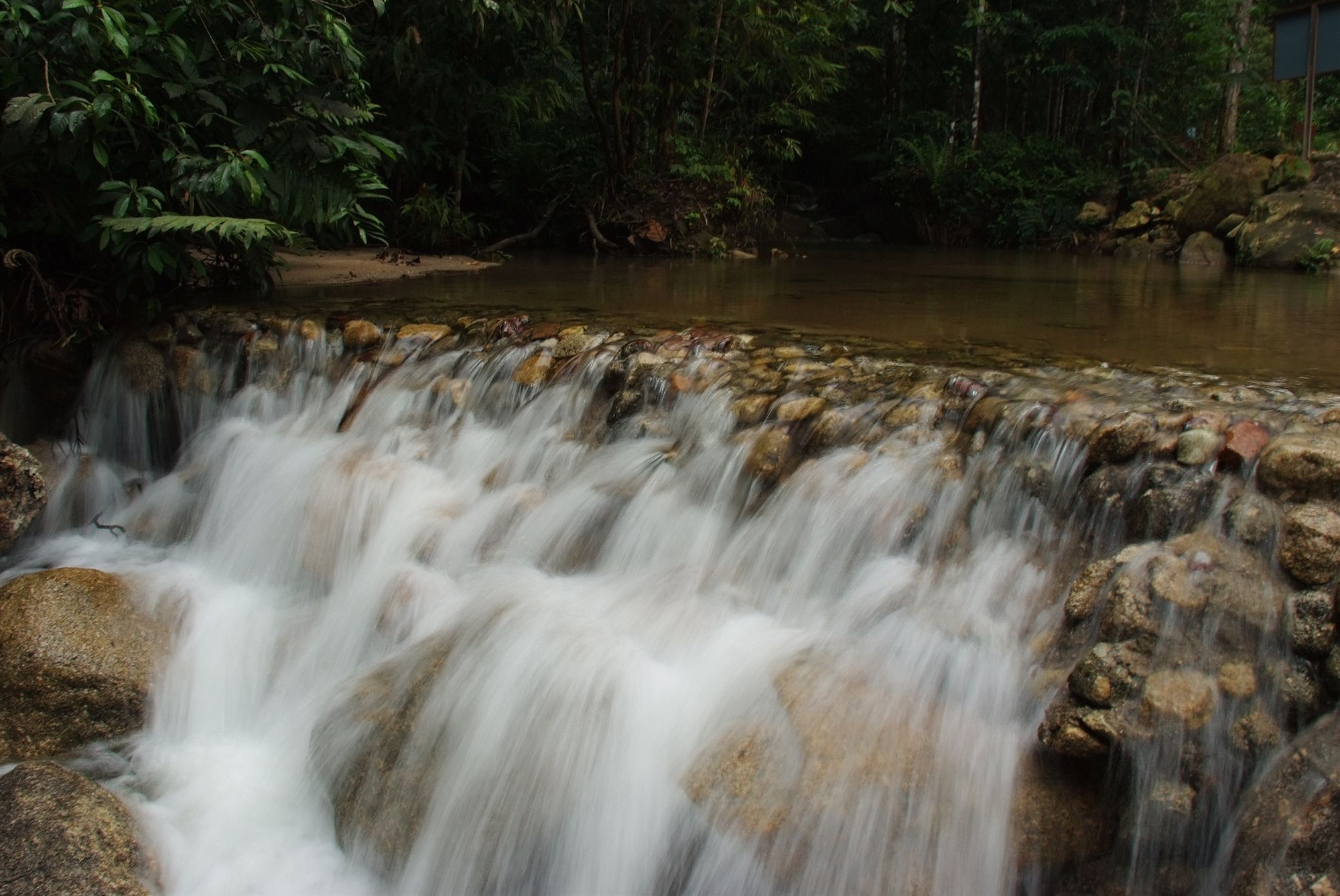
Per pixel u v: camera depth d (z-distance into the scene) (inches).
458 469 163.5
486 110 385.4
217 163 188.9
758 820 98.5
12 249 191.6
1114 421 112.9
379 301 219.8
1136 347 167.0
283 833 118.8
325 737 123.8
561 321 192.5
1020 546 114.6
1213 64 570.6
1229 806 87.4
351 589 150.7
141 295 210.8
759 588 127.7
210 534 171.6
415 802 113.0
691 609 126.2
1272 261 360.8
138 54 188.2
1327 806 79.0
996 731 100.1
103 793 114.1
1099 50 587.5
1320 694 87.0
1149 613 92.4
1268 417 112.7
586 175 430.9
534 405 164.4
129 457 201.3
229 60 201.5
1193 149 595.2
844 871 95.3
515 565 142.9
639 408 154.6
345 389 185.3
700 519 136.6
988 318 203.6
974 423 126.8
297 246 272.4
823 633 118.3
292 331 194.5
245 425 188.9
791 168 725.3
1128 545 103.4
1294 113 604.4
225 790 124.9
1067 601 101.5
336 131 217.3
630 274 301.6
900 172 590.6
